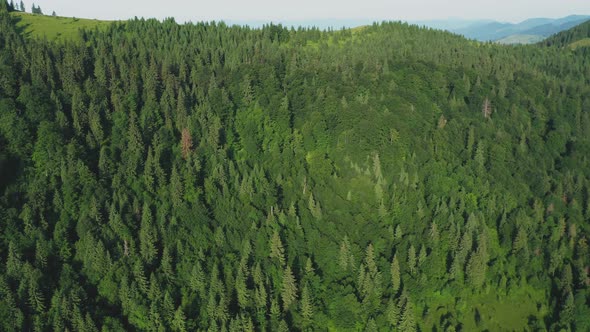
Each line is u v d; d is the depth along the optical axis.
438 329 138.38
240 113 191.00
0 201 138.38
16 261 125.75
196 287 133.50
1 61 182.50
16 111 159.12
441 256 151.62
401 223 156.88
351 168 169.38
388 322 133.88
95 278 130.12
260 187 160.62
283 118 183.50
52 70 189.00
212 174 161.88
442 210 159.38
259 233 145.25
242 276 133.00
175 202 152.25
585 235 163.25
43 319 119.56
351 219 154.38
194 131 177.00
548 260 156.50
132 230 142.25
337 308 134.25
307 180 166.62
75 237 140.50
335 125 183.00
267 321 128.62
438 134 186.62
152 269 136.88
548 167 194.88
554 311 145.25
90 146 163.25
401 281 143.25
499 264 152.38
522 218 162.12
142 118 173.88
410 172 170.88
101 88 184.38
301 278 140.50
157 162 157.50
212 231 149.00
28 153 154.38
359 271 140.38
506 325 143.00
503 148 187.12
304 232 151.25
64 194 145.25
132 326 124.88
